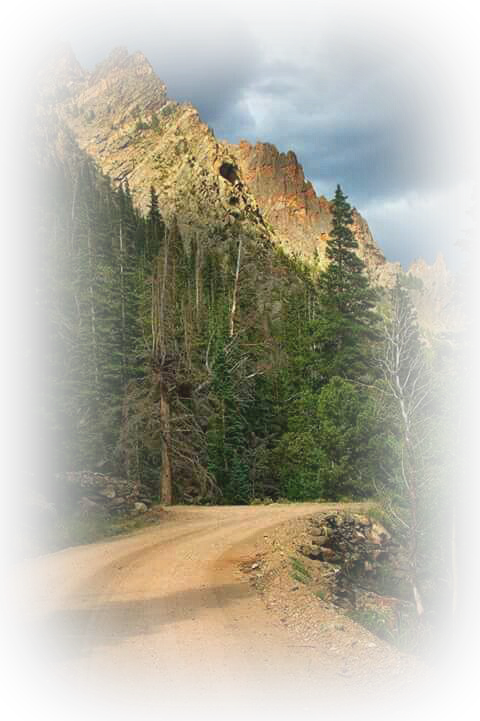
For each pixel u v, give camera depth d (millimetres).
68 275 46344
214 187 173625
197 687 6445
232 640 8094
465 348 18703
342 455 31656
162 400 33875
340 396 32875
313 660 7438
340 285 43031
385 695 6344
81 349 39156
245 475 41375
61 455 21422
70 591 10727
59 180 114000
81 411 35812
